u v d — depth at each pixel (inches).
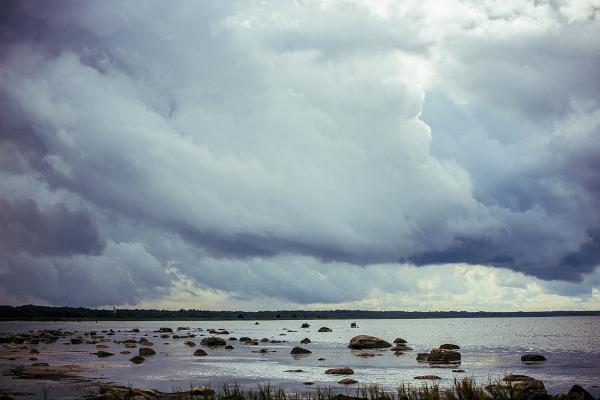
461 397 1049.5
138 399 1178.0
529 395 1013.8
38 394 1296.8
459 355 2237.9
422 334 5413.4
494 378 1609.3
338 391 1360.7
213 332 5585.6
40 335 4033.0
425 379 1598.2
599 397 1277.1
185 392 1295.5
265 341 3897.6
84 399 1219.9
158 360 2268.7
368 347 3056.1
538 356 2237.9
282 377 1680.6
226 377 1684.3
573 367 1982.0
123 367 1951.3
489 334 5324.8
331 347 3245.6
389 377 1663.4
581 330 6309.1
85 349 2822.3
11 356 2337.6
